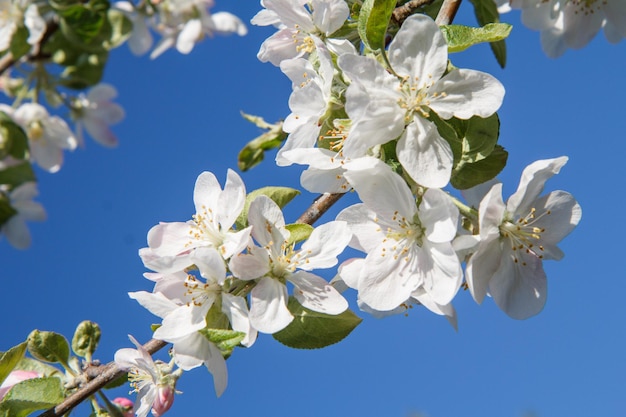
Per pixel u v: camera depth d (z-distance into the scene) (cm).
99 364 55
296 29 54
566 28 60
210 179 52
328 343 51
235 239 50
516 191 50
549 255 50
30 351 55
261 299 50
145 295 51
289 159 50
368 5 50
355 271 50
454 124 49
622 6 59
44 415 53
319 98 51
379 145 49
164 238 51
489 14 59
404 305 52
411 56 49
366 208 50
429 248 49
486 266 49
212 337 50
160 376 53
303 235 50
